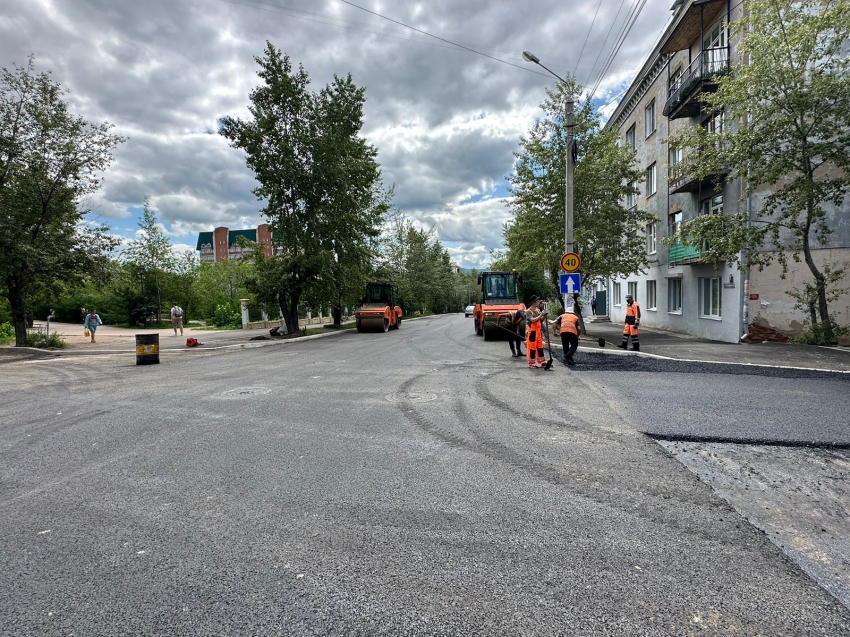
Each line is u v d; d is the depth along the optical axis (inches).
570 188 574.2
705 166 532.1
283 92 802.8
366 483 158.9
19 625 89.7
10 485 161.2
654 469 170.4
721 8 666.2
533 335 409.4
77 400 307.7
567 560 111.3
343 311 1464.1
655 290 941.2
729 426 221.3
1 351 641.0
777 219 540.1
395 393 307.1
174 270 1380.4
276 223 853.8
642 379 344.8
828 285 565.0
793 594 98.9
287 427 229.8
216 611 93.6
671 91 791.7
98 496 151.0
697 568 108.2
